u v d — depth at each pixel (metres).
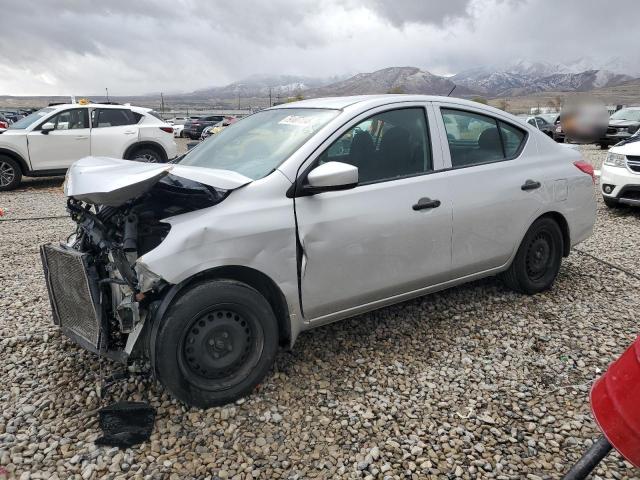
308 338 3.78
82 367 3.36
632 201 7.96
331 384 3.21
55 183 12.89
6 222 8.05
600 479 2.41
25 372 3.32
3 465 2.49
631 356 1.70
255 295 2.93
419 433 2.76
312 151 3.19
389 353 3.58
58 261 3.05
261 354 3.02
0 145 11.02
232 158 3.50
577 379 3.28
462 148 3.94
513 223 4.11
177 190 2.97
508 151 4.24
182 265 2.70
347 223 3.21
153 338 2.75
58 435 2.70
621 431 1.69
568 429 2.79
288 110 3.87
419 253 3.57
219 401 2.92
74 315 3.08
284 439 2.71
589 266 5.44
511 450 2.63
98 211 3.30
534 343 3.73
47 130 11.45
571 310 4.29
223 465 2.52
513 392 3.14
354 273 3.29
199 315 2.79
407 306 4.32
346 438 2.72
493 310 4.26
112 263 2.85
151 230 2.97
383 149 3.52
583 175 4.66
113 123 12.18
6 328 3.95
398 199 3.44
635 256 5.84
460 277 3.93
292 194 3.07
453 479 2.45
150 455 2.57
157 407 2.94
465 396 3.10
